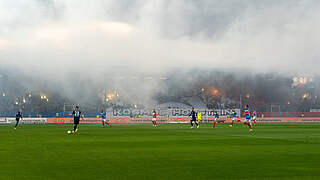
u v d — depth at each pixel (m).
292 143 24.95
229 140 27.81
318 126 59.31
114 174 12.22
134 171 12.83
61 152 19.19
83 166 14.03
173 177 11.66
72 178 11.47
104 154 18.20
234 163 14.80
